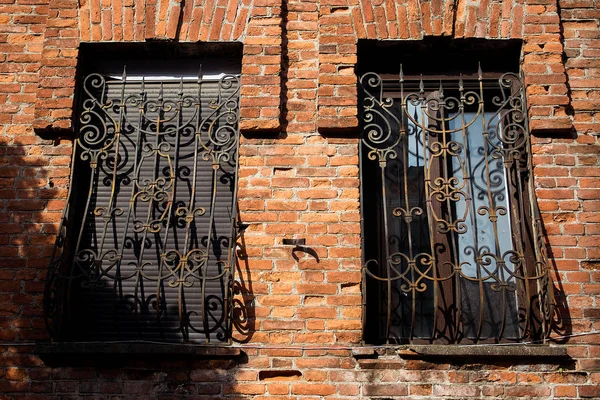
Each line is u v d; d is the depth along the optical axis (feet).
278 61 16.14
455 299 15.16
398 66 16.93
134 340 14.89
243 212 15.11
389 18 16.44
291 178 15.35
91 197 15.80
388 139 16.29
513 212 15.57
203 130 16.11
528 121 15.90
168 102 16.15
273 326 14.37
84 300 15.20
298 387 13.94
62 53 16.35
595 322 14.33
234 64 16.93
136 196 15.42
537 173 15.35
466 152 15.40
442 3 16.49
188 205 15.69
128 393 13.96
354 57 16.16
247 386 13.98
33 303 14.66
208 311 15.03
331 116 15.64
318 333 14.33
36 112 15.80
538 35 16.26
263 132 15.67
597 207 15.07
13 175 15.56
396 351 14.19
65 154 15.75
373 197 15.93
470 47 16.56
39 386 14.03
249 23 16.48
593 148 15.52
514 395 13.87
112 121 16.11
